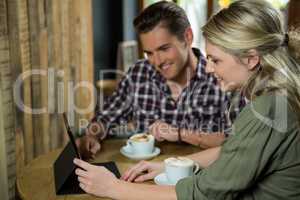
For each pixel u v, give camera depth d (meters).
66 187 1.16
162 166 1.29
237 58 0.92
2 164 1.58
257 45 0.90
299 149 0.91
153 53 1.60
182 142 1.61
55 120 2.02
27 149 1.80
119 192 1.05
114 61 3.87
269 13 0.92
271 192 0.95
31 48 1.75
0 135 1.55
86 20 2.21
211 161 1.34
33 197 1.11
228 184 0.92
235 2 0.96
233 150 0.92
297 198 0.95
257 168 0.90
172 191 1.00
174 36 1.58
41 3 1.78
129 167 1.35
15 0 1.60
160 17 1.54
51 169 1.32
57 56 1.97
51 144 2.00
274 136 0.89
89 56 2.30
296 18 3.10
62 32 2.00
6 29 1.57
